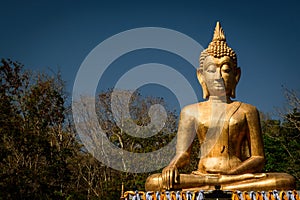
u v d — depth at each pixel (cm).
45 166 2234
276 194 930
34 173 2120
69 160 2650
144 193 928
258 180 1005
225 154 1073
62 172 2294
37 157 2245
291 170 2612
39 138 2183
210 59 1139
